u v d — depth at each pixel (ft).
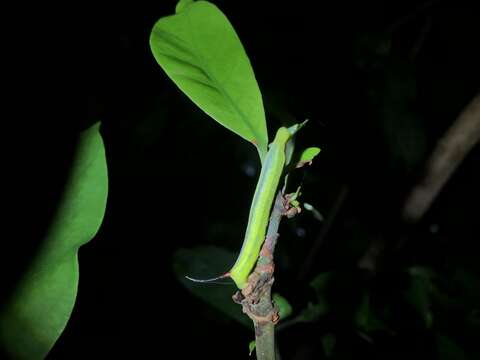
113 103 2.60
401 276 1.65
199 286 1.29
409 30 2.53
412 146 2.08
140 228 2.51
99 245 2.35
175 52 0.88
